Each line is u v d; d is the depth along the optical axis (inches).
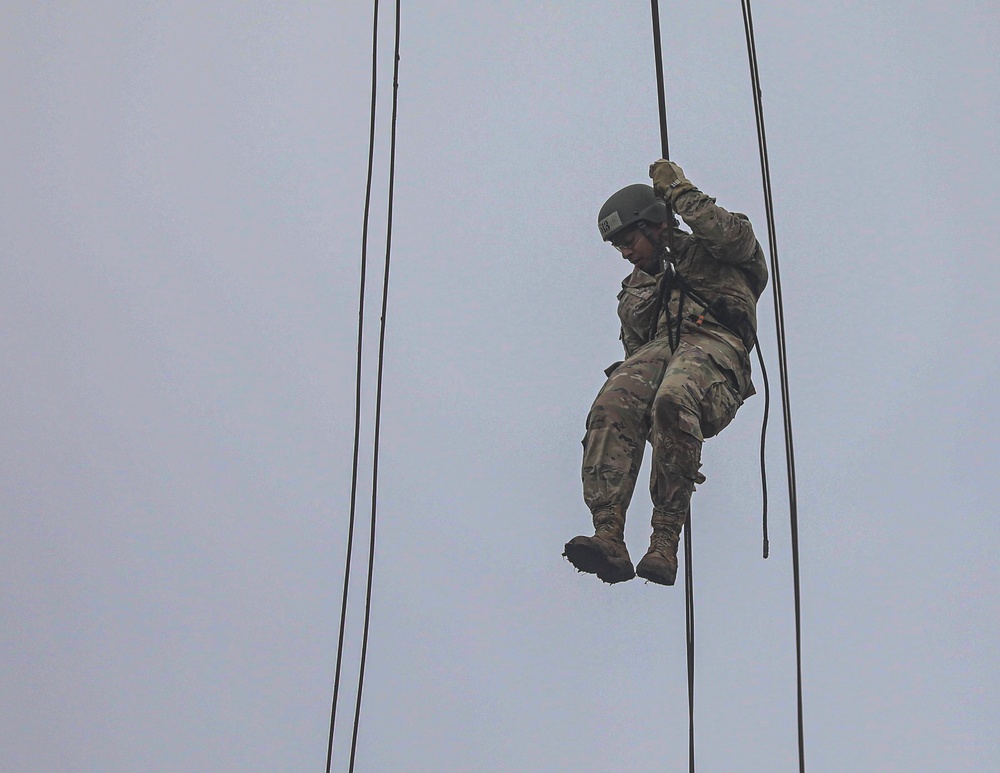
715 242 821.2
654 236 876.0
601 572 794.8
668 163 825.5
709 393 807.7
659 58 791.7
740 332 846.5
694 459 786.2
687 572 819.4
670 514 789.2
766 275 866.8
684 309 850.8
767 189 754.2
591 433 818.8
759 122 758.5
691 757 776.9
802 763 690.8
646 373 832.9
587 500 808.9
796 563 720.3
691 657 813.9
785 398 743.7
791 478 734.5
